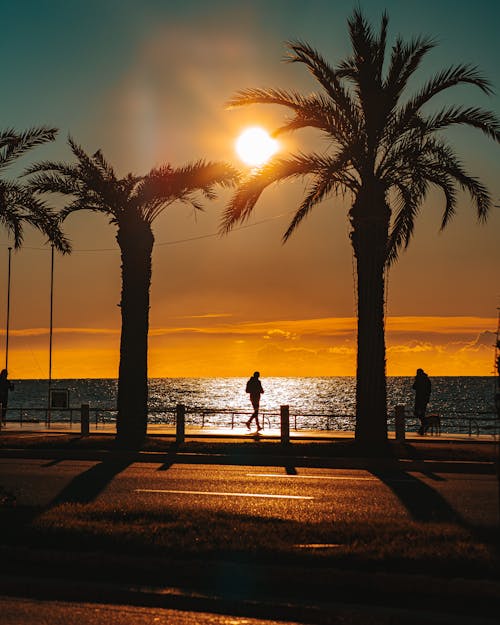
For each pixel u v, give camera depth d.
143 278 26.19
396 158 23.50
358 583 8.41
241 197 23.66
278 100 23.77
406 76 23.42
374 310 23.38
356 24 23.48
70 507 12.10
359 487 16.56
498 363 10.13
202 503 14.43
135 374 25.72
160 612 8.24
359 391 23.08
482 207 23.58
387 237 23.83
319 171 23.73
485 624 7.42
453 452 20.64
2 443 23.64
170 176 25.95
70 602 8.60
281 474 18.77
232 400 146.25
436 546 9.40
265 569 8.69
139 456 21.83
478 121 22.91
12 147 24.42
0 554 9.66
